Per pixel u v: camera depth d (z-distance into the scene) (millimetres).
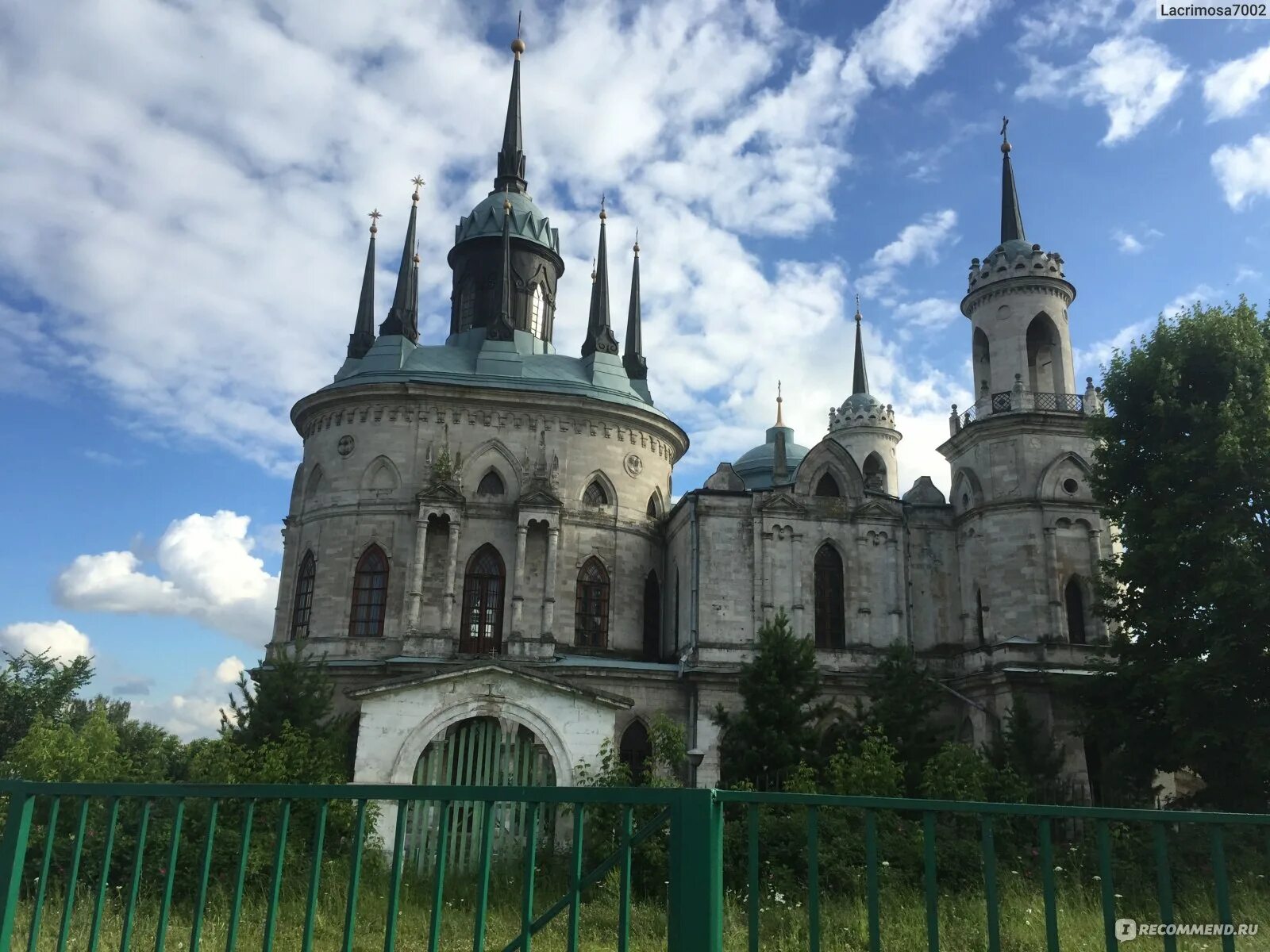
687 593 59531
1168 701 39500
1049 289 60875
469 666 40000
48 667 67750
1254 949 17312
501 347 67250
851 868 25219
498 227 76875
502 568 61719
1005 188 65312
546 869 29406
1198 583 40031
